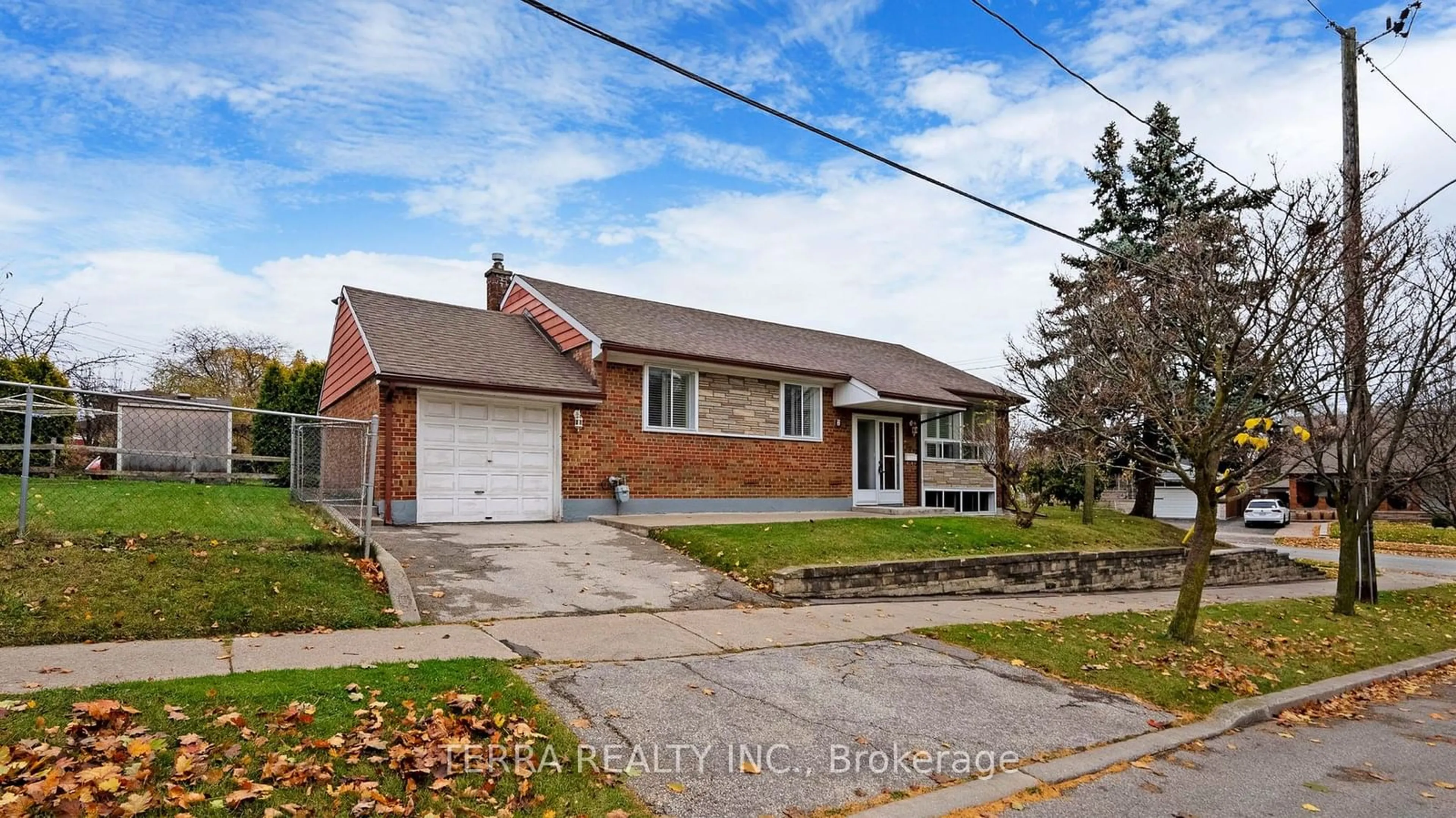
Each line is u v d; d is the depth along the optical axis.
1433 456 12.52
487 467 14.36
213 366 45.09
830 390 19.39
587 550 11.41
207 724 4.44
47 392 16.52
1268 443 8.88
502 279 20.11
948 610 10.02
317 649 6.29
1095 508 23.31
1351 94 13.10
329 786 3.92
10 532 7.90
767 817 4.21
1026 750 5.52
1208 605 12.16
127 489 11.86
